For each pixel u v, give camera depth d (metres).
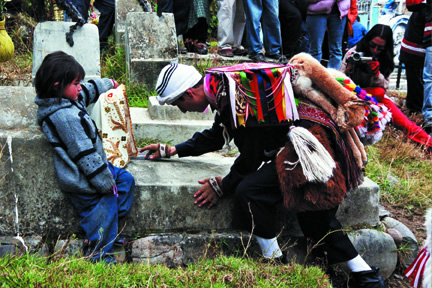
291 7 6.32
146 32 5.29
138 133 4.05
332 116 2.88
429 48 5.63
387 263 3.36
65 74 2.67
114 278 2.52
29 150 2.84
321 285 2.74
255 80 2.84
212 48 6.90
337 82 2.85
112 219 2.82
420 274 2.74
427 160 4.92
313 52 6.22
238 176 2.99
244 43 6.93
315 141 2.74
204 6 6.20
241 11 6.34
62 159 2.79
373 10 11.70
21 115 2.91
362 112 2.82
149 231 3.04
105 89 3.17
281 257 2.96
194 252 3.05
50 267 2.56
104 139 3.17
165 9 5.92
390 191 4.23
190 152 3.34
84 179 2.79
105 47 6.79
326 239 2.94
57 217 2.93
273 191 2.92
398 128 5.21
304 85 2.88
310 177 2.70
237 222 3.06
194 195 3.05
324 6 5.91
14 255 2.72
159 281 2.58
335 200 2.78
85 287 2.40
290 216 3.20
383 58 4.68
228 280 2.65
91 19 6.75
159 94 2.97
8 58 3.91
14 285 2.34
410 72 6.12
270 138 2.93
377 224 3.38
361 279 2.93
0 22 3.81
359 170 3.02
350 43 7.43
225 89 2.85
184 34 6.40
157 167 3.30
